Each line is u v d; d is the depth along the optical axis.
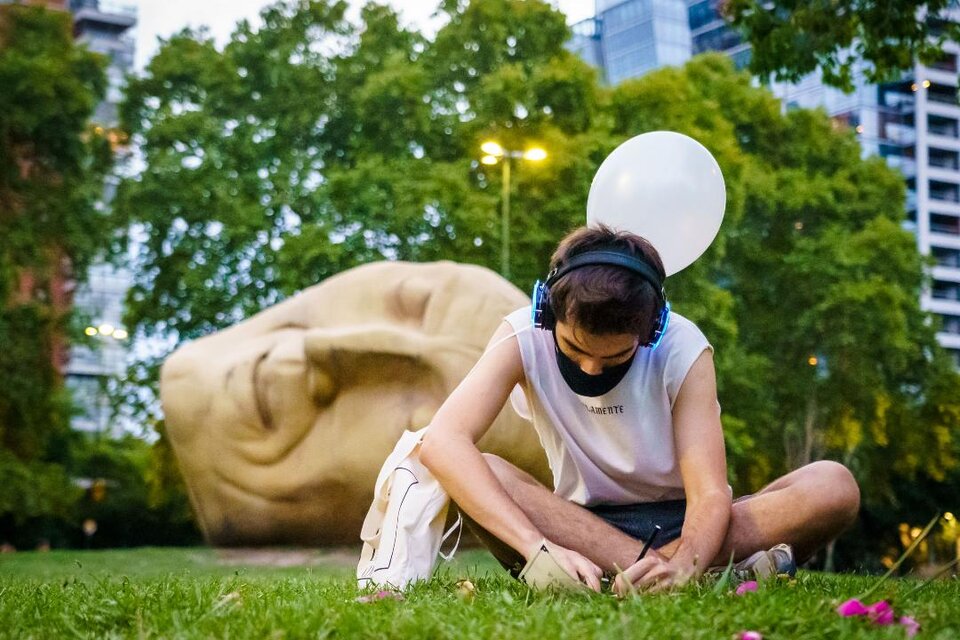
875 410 31.38
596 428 3.90
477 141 27.58
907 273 32.72
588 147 26.78
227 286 27.28
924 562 36.94
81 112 27.47
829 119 35.50
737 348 28.38
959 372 34.41
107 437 39.28
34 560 15.31
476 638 2.63
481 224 25.69
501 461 3.94
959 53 77.81
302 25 29.72
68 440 33.88
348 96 28.72
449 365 15.87
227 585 4.25
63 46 28.69
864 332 30.62
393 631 2.78
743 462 31.61
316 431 16.67
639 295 3.49
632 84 28.92
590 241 3.60
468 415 3.86
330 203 27.14
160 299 27.86
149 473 28.80
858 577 4.95
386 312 16.73
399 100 27.59
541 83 27.27
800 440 32.72
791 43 12.02
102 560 15.32
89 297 37.72
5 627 3.32
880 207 34.41
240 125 28.42
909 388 34.06
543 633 2.65
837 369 31.25
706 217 5.09
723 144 28.61
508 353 3.92
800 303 31.83
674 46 78.69
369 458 16.19
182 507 37.75
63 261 29.53
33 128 26.95
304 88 28.83
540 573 3.51
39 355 26.67
